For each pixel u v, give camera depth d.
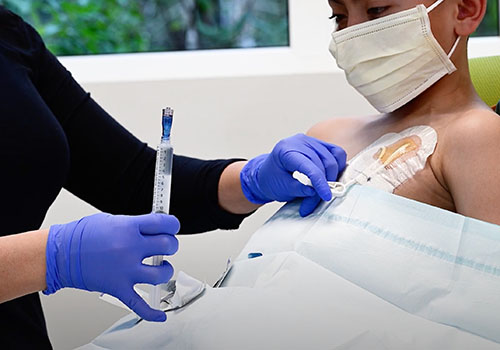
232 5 2.31
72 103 1.35
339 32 1.14
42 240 0.96
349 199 1.06
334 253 1.01
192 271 2.05
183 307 1.07
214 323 0.99
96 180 1.37
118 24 2.31
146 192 1.36
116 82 2.02
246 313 0.97
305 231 1.07
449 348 0.87
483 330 0.88
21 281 0.94
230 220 1.38
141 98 2.02
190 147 2.05
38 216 1.20
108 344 1.10
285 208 1.20
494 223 0.96
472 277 0.92
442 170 1.05
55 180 1.21
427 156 1.08
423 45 1.09
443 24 1.09
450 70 1.11
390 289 0.95
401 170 1.09
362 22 1.12
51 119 1.22
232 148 2.05
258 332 0.94
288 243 1.08
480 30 2.28
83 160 1.35
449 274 0.93
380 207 1.02
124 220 0.96
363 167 1.13
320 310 0.94
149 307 0.96
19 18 1.35
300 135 1.19
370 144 1.20
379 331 0.90
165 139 0.97
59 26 2.29
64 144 1.23
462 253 0.94
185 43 2.32
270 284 1.01
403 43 1.09
